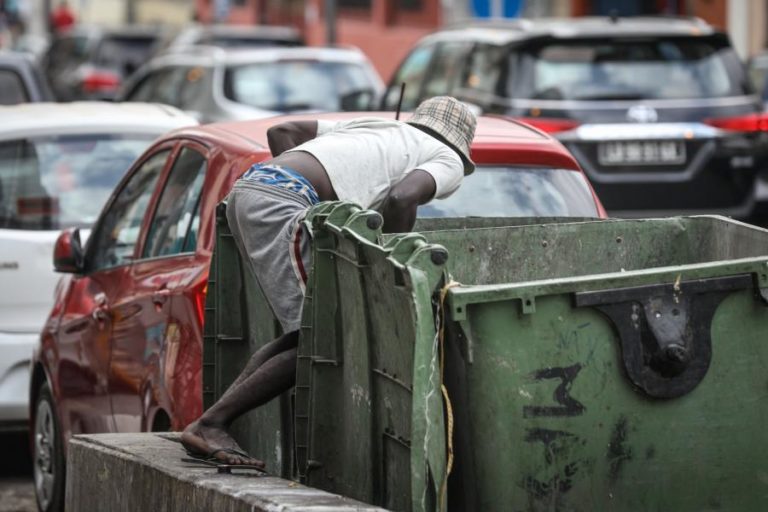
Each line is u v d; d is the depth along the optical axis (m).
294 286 7.38
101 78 39.09
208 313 8.16
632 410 6.16
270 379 7.25
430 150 7.70
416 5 48.91
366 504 6.22
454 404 6.11
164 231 10.17
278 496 6.39
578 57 18.17
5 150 13.01
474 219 8.41
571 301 6.08
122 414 10.23
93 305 10.82
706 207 17.88
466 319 5.99
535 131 10.30
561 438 6.09
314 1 53.50
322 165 7.58
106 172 13.16
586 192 9.87
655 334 6.14
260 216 7.45
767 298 6.25
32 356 12.04
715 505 6.30
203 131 10.11
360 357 6.63
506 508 6.07
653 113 17.80
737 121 17.91
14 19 73.38
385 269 6.21
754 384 6.29
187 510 6.99
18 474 13.22
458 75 19.95
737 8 36.53
